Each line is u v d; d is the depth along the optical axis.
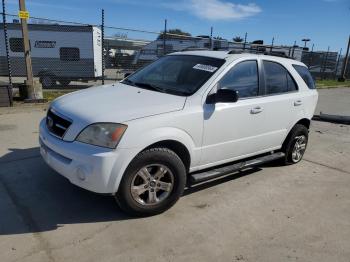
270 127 5.11
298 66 5.77
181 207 4.19
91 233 3.54
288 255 3.39
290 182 5.20
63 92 12.87
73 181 3.60
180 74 4.58
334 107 13.57
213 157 4.41
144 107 3.79
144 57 20.11
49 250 3.24
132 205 3.75
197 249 3.39
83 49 17.41
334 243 3.65
